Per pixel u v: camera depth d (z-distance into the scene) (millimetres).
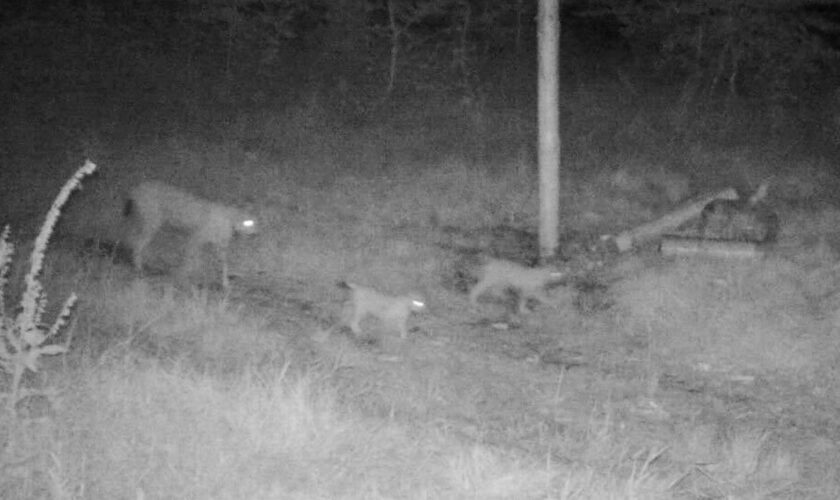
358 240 11734
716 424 7523
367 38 21625
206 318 8539
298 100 20391
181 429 5730
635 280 10359
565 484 5586
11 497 4852
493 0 22781
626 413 7656
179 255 10852
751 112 19688
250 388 6355
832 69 21422
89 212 12031
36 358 6223
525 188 14430
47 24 21609
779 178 15188
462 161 15672
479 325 9508
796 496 6332
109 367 6633
